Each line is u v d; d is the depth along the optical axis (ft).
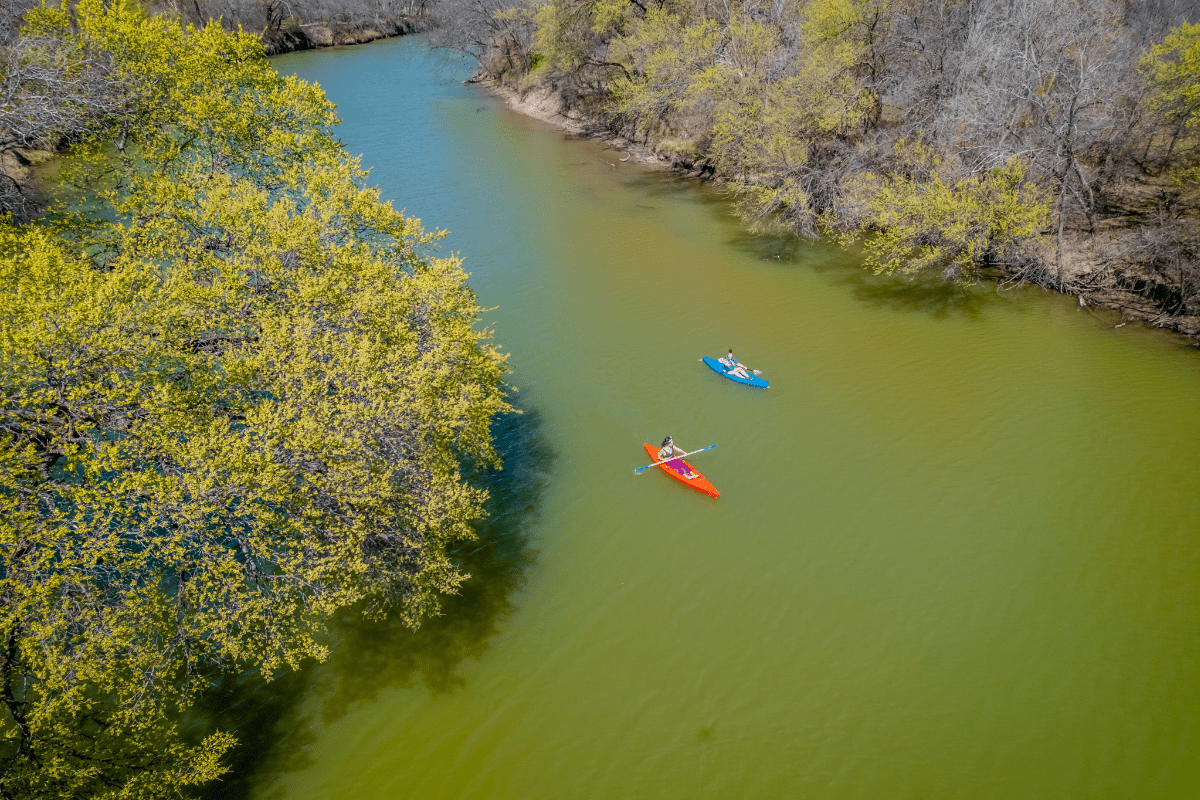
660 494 70.85
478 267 116.98
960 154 106.42
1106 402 80.28
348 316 50.49
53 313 41.01
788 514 68.23
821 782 47.11
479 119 205.05
